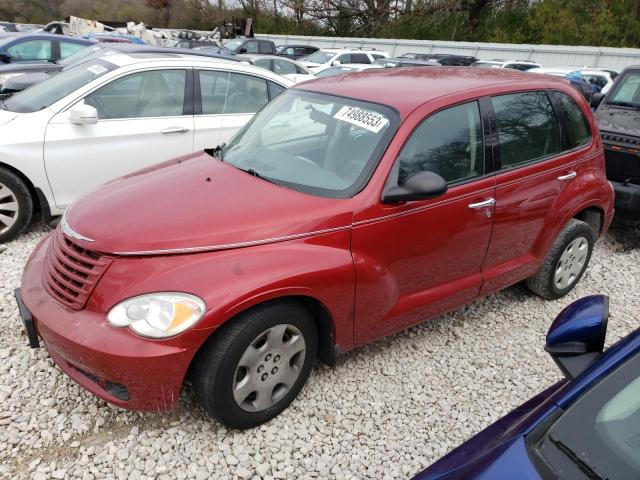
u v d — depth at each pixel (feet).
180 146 18.07
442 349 12.41
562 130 13.46
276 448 9.16
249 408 9.18
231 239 8.73
